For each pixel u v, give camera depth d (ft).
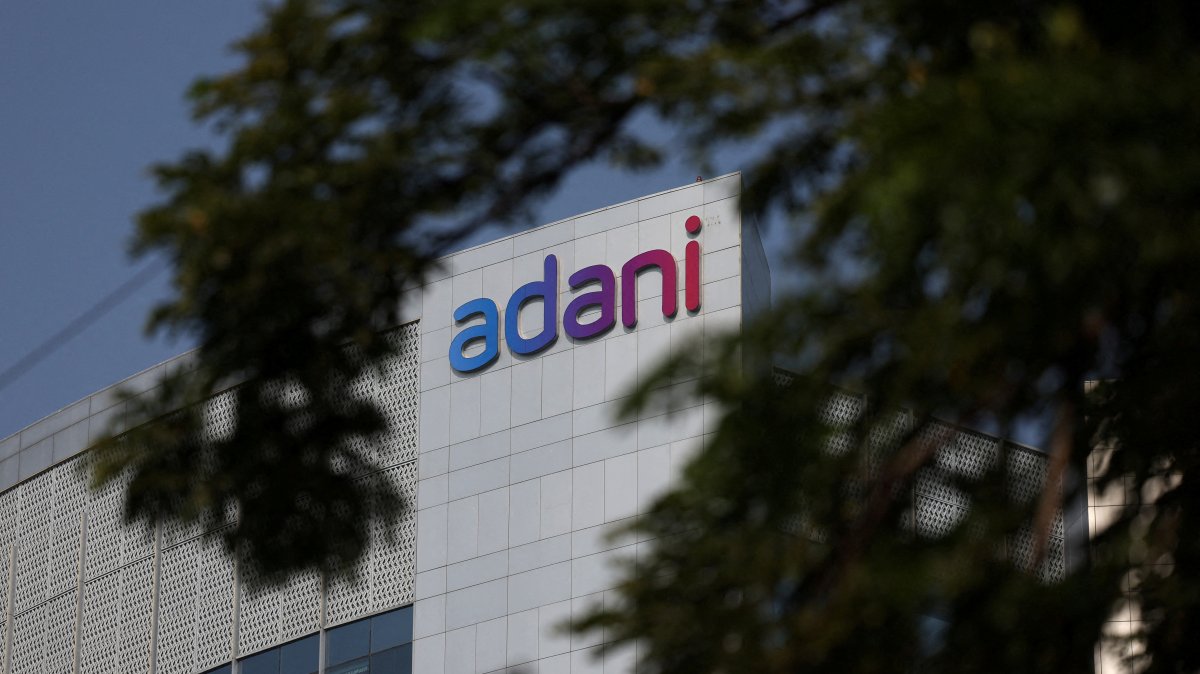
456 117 51.80
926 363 42.57
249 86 52.60
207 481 53.31
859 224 41.98
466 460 255.29
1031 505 45.62
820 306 43.32
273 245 50.55
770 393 44.06
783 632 44.27
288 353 53.11
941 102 41.55
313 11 52.80
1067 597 44.24
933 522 45.39
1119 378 46.65
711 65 48.11
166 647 257.96
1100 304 42.24
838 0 48.96
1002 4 45.21
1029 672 44.24
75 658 263.90
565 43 49.75
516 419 254.06
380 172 51.21
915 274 42.06
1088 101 40.52
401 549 254.06
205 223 50.60
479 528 251.60
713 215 249.96
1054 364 44.91
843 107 47.73
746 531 44.91
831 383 43.93
